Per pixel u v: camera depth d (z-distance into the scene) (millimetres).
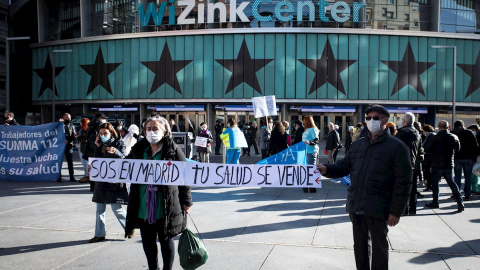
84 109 36094
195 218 6582
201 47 32719
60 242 5219
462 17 33250
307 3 32125
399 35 32094
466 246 5070
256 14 32312
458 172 8453
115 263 4410
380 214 3342
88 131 9586
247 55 32219
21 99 40531
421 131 11359
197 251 3541
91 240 5215
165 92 33281
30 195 8719
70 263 4402
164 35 33125
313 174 4250
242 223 6242
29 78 40281
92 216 6707
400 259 4559
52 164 10820
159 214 3680
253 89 32250
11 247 4988
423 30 33094
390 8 32688
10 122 11312
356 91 31953
